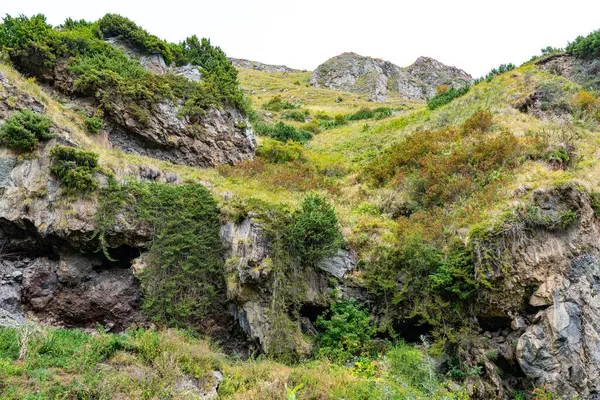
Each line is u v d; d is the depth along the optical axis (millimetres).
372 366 8570
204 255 10500
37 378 6062
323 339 9430
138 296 10477
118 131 14445
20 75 12469
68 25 17656
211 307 10344
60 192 10016
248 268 9430
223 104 17797
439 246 9961
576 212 9031
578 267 8586
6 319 8805
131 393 6266
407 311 9695
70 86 14000
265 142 20234
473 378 8305
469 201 11141
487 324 9016
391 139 22562
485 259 8750
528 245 8742
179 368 7102
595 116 16641
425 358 8750
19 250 10008
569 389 7520
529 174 10859
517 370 8328
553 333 7914
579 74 21828
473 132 15570
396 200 13266
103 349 7188
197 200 11148
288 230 9984
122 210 10500
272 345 8945
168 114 15430
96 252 10477
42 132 10305
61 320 10055
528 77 21312
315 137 28484
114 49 16172
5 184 9656
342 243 10484
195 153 16031
